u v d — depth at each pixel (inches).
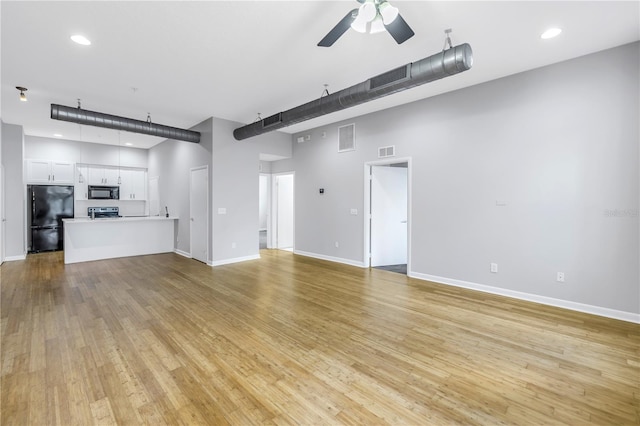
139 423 66.2
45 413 69.0
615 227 123.0
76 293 157.6
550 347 100.0
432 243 179.3
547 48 122.6
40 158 280.4
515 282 148.9
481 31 110.3
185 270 210.2
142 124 204.5
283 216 309.9
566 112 132.9
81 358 92.9
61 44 117.5
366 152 214.1
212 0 93.0
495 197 153.9
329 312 131.4
